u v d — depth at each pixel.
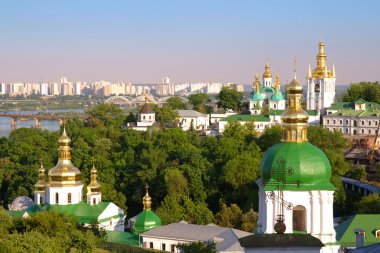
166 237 133.38
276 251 72.69
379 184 199.38
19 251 90.81
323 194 92.44
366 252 95.38
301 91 95.75
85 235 108.69
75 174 154.50
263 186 93.81
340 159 184.62
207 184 189.25
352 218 116.31
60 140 154.62
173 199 175.12
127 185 198.88
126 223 172.50
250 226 146.00
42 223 108.56
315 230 92.44
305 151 93.94
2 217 111.62
